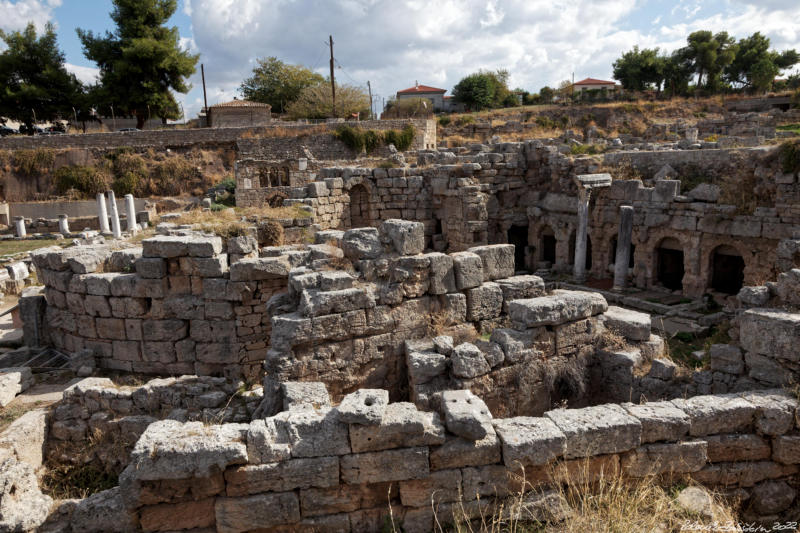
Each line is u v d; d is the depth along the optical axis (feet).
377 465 20.30
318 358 30.07
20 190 147.33
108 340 46.32
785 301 28.30
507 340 30.01
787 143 63.00
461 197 87.45
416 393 28.63
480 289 34.06
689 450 22.53
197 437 19.71
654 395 31.65
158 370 45.88
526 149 95.76
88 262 46.50
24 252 96.58
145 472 18.86
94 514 21.39
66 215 129.08
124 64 179.11
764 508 23.47
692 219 71.56
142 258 44.62
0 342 51.34
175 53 188.75
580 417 22.56
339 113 198.59
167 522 19.66
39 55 182.91
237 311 44.06
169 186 149.79
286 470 19.80
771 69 259.39
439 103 320.91
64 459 35.24
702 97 233.55
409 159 109.19
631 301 71.41
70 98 183.93
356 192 93.81
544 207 92.32
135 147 153.38
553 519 20.75
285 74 247.91
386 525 20.45
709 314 64.80
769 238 64.23
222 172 151.74
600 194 83.30
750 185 68.18
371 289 31.55
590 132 152.15
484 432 20.51
